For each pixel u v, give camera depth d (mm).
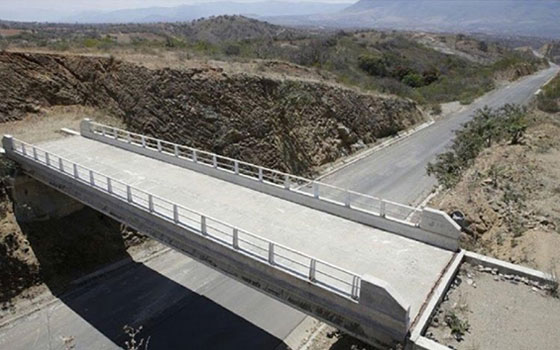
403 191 31406
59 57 31469
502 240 17547
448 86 72688
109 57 32438
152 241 24484
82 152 23500
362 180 33781
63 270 21094
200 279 21312
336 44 86125
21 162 22000
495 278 12789
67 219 23125
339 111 41250
